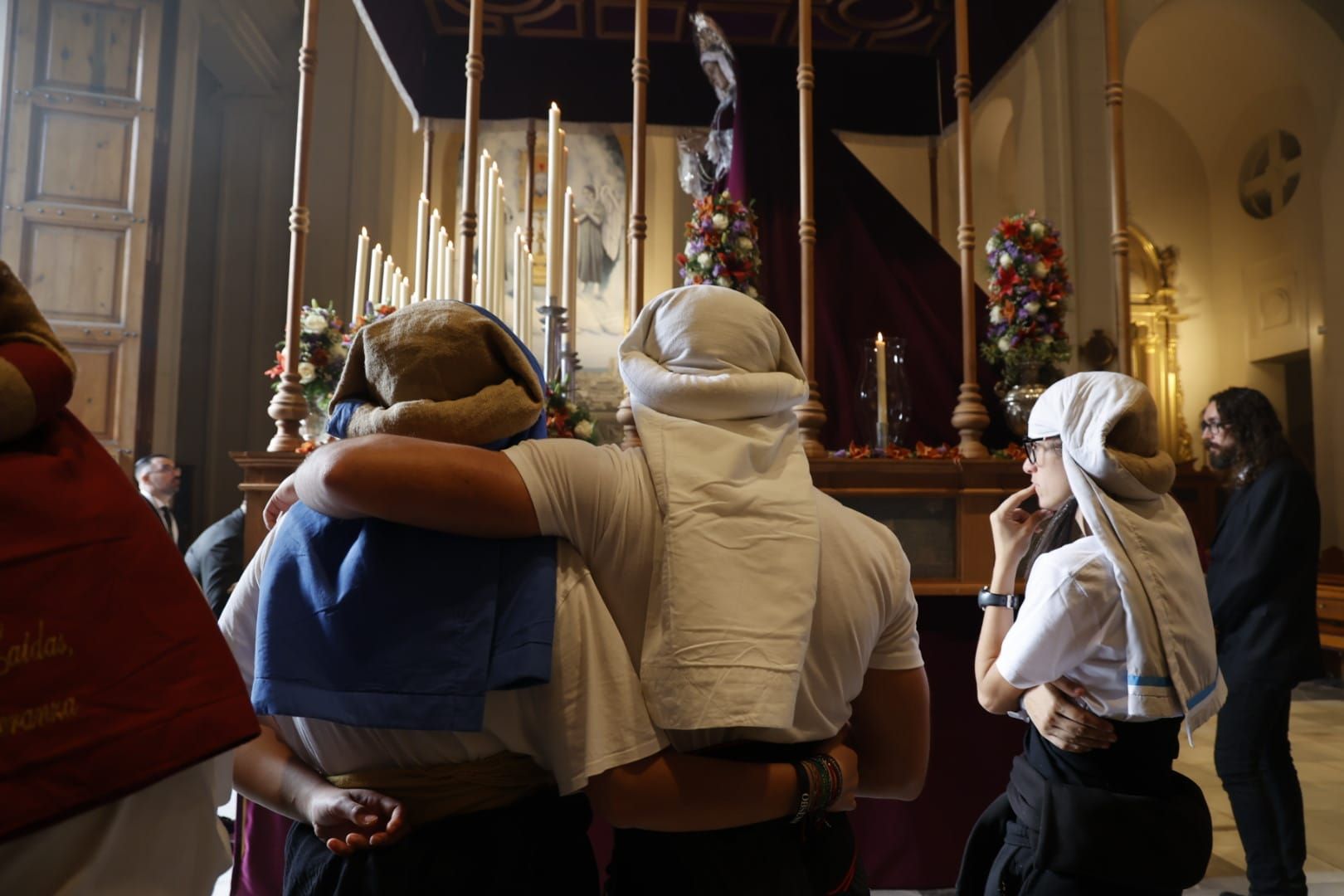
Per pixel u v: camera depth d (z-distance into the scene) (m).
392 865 0.93
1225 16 10.03
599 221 10.00
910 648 1.16
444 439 0.96
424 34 4.68
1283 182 10.66
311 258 8.83
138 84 6.59
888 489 2.63
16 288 0.87
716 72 4.17
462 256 2.70
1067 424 1.58
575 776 0.94
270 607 0.96
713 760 0.99
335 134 8.97
